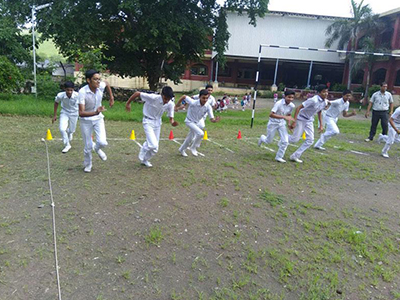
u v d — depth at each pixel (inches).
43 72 697.0
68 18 650.8
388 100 400.2
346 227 165.6
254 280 120.9
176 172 231.1
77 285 111.5
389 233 163.0
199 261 129.7
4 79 538.9
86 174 213.2
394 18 1040.2
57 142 293.0
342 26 1115.9
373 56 1042.1
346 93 317.4
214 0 738.8
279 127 275.9
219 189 204.4
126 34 722.2
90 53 653.3
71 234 140.3
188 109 264.5
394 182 248.1
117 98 710.5
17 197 171.8
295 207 184.9
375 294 118.5
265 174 243.1
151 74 815.7
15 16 705.0
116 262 124.9
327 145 373.1
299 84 1519.4
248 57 1348.4
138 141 321.7
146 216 161.0
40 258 123.5
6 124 361.4
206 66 1440.7
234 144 344.5
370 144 396.5
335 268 131.4
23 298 104.1
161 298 109.0
